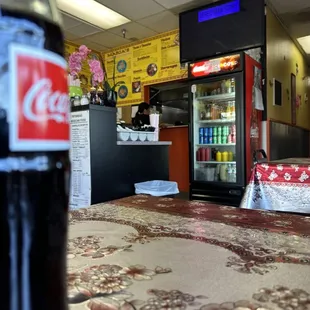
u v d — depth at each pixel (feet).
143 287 1.61
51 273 0.88
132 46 20.07
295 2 14.35
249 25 13.97
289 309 1.37
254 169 7.45
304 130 24.67
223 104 13.60
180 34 16.05
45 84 0.87
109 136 9.29
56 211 0.89
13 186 0.80
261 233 2.58
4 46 0.80
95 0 14.10
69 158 0.97
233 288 1.58
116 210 3.55
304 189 6.72
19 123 0.81
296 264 1.90
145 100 19.75
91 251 2.19
